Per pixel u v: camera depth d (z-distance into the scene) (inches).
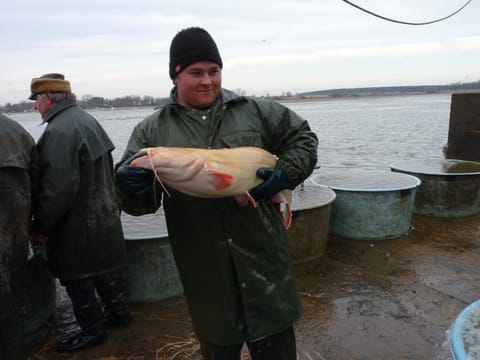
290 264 96.6
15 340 122.3
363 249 220.4
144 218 221.8
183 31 86.6
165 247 166.6
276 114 93.4
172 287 171.5
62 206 123.6
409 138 1041.5
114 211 139.3
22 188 117.3
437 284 176.1
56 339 147.3
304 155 89.8
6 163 111.5
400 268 194.1
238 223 87.2
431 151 786.8
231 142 89.3
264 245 89.7
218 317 90.7
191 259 91.4
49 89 127.6
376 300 165.2
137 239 163.5
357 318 152.3
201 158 79.7
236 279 89.4
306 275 191.3
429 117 1974.7
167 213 92.2
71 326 156.8
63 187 122.3
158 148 80.0
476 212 271.4
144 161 78.8
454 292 168.4
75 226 129.7
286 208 98.1
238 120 91.0
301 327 148.0
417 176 275.3
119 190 86.6
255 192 86.3
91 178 130.8
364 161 696.4
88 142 129.6
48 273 155.9
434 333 140.3
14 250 116.6
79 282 134.7
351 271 193.6
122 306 150.6
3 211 113.0
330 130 1408.7
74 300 136.7
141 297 168.9
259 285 89.0
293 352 98.3
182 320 155.3
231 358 95.6
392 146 886.4
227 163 82.1
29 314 144.7
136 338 144.3
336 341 138.3
